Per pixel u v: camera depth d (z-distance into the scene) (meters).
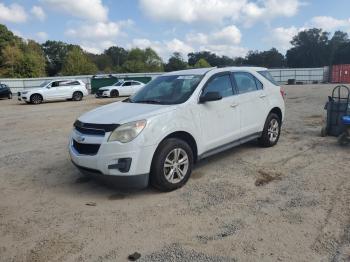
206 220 3.97
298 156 6.36
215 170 5.71
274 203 4.34
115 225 3.95
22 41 81.75
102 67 117.31
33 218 4.23
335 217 3.90
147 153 4.53
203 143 5.34
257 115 6.50
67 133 10.09
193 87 5.42
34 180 5.66
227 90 5.93
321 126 9.34
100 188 5.14
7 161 6.97
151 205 4.44
